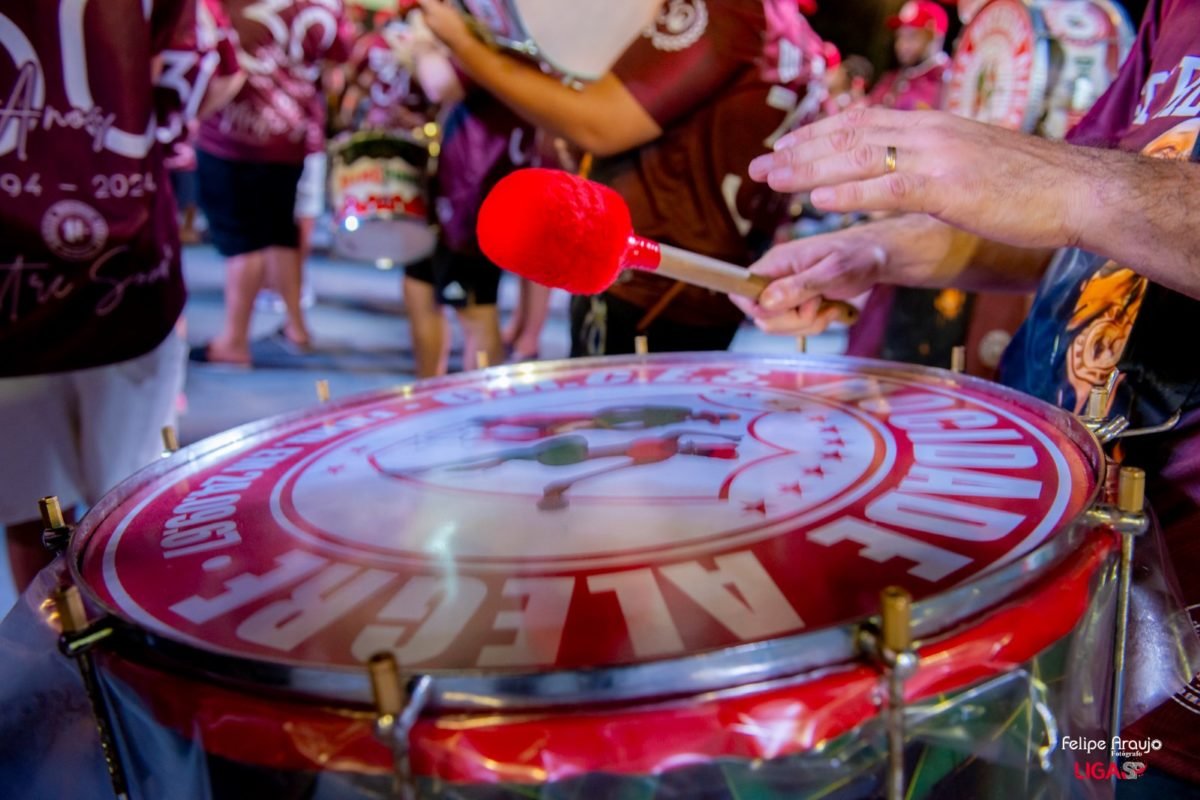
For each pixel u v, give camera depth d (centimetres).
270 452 80
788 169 72
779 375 101
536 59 147
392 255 253
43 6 123
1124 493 52
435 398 98
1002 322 152
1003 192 67
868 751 41
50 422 143
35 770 53
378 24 297
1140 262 69
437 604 48
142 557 57
